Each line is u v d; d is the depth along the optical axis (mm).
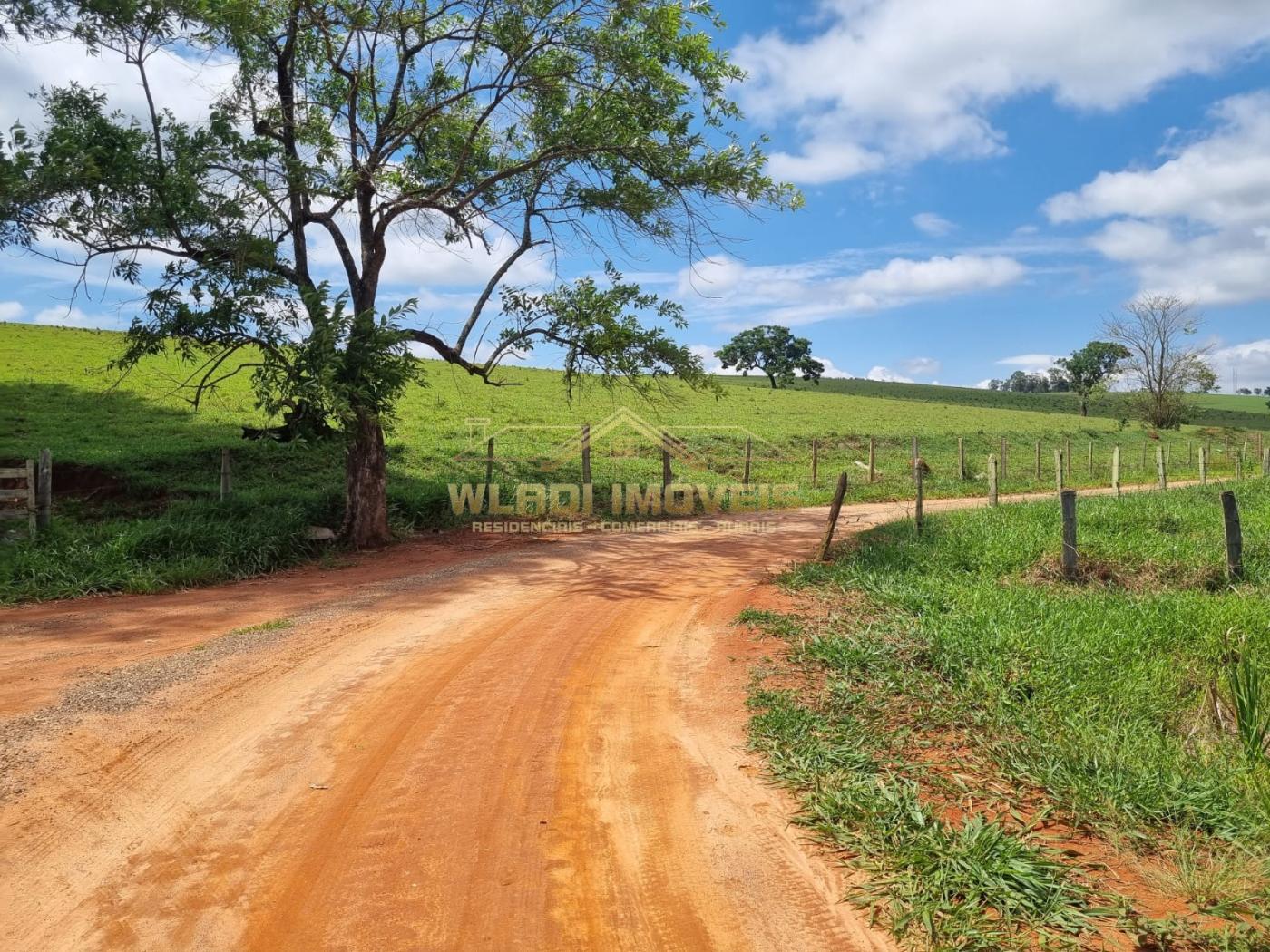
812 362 98625
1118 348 76375
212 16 12336
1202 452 21766
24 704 5785
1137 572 9570
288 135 14375
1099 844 3736
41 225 11586
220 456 21000
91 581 10305
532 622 8172
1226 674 5816
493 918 3207
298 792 4355
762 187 14820
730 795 4262
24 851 3783
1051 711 5207
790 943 3039
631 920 3189
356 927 3168
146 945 3076
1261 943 2947
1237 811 3891
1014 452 40031
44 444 21031
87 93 12242
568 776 4500
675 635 7559
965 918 3125
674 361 15094
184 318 12375
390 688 6082
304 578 11469
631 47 13961
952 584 8688
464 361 15078
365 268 14547
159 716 5504
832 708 5395
